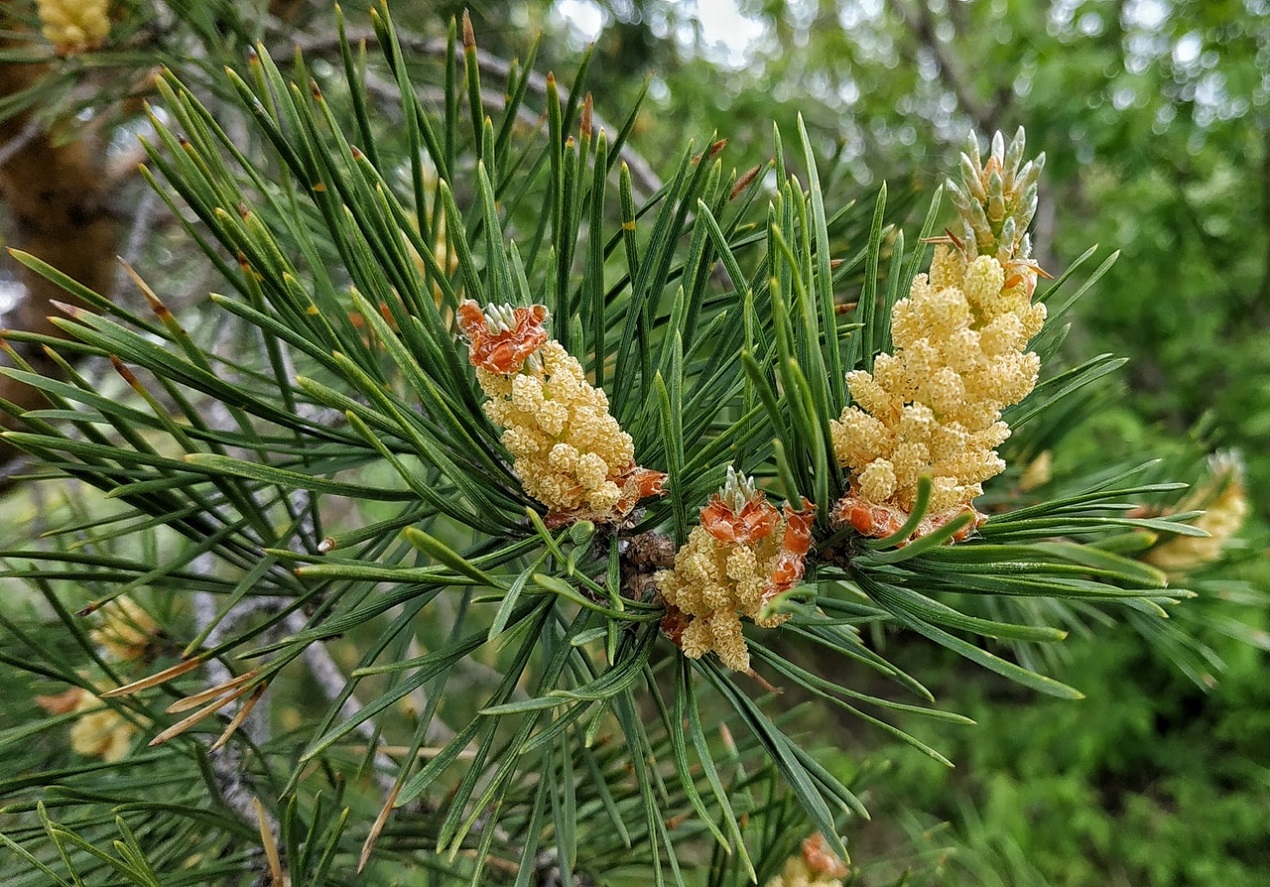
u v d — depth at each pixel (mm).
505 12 402
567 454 109
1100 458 253
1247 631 207
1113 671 711
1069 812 664
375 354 178
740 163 533
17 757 182
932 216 117
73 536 242
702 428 129
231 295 266
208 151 123
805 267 98
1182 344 753
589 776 181
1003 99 848
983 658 94
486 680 463
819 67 857
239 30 193
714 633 112
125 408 113
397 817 179
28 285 254
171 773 165
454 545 318
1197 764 677
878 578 109
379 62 253
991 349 99
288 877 147
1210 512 197
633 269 118
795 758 113
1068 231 869
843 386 112
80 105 201
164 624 192
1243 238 752
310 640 108
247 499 130
